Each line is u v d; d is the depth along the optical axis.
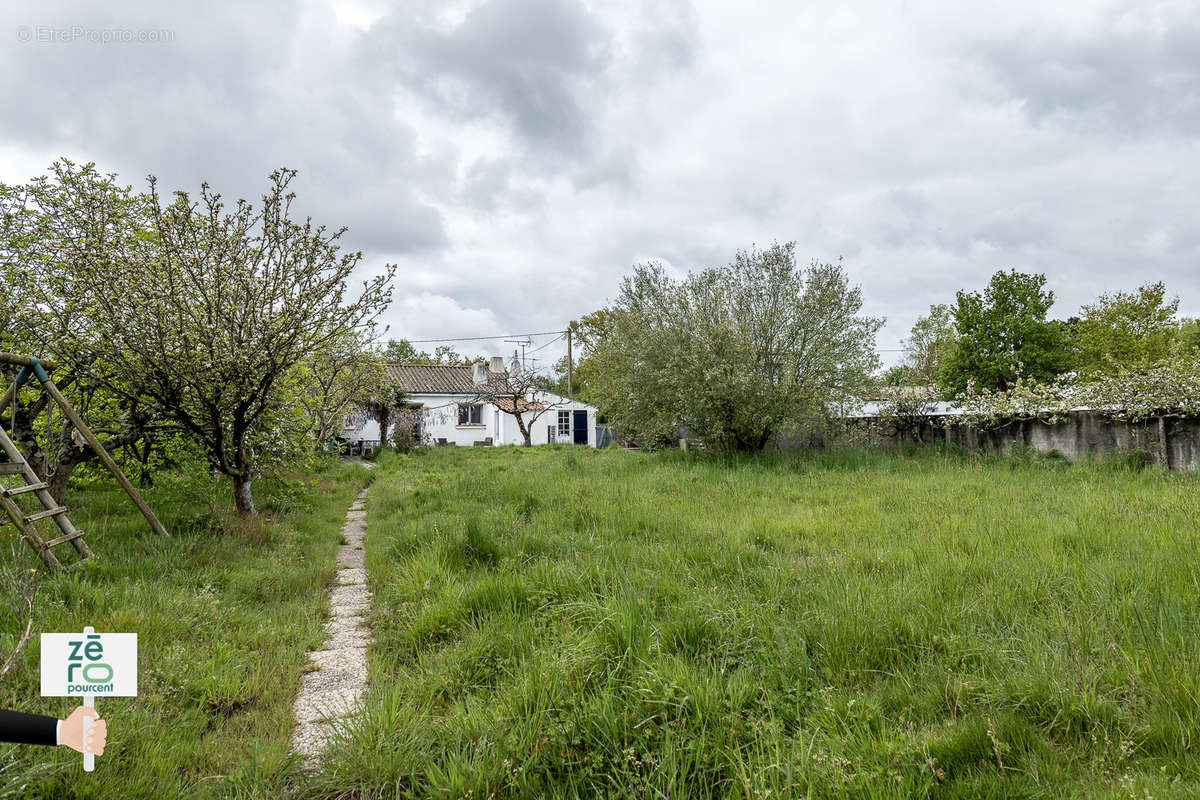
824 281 14.60
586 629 3.69
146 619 3.94
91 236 6.45
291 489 10.48
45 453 6.95
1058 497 7.58
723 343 14.20
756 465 12.60
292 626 4.46
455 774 2.45
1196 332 31.73
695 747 2.49
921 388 15.72
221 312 6.95
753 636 3.55
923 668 3.14
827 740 2.54
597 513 7.33
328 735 2.96
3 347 6.93
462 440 30.41
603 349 18.11
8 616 3.67
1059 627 3.40
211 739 2.88
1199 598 3.65
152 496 8.77
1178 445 9.75
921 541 5.45
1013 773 2.30
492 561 5.61
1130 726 2.50
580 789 2.43
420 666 3.65
